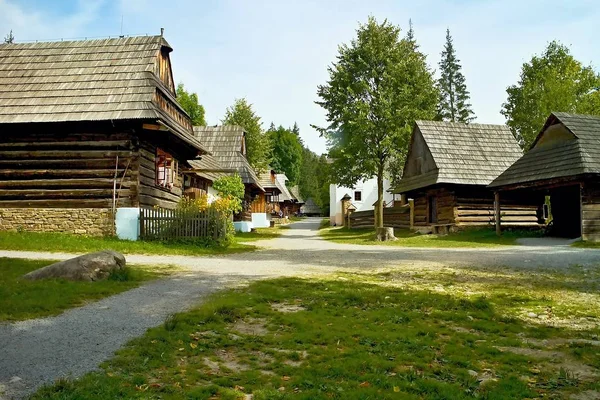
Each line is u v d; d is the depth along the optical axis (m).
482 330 6.95
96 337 6.14
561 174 20.45
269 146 55.78
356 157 33.59
